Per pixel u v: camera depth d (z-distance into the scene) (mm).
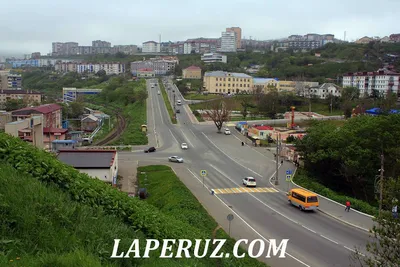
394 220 14648
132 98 125375
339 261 24531
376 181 40406
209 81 143875
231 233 29203
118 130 87750
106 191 15539
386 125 44062
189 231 20688
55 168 14008
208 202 37844
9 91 146125
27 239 10258
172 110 107000
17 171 12898
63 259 9688
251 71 188250
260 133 74188
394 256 14172
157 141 72375
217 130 84562
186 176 49094
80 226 11984
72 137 75812
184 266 13906
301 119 100875
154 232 15469
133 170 52344
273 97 110875
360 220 32500
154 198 39500
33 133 54219
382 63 172125
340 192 47781
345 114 103125
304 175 49688
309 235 29203
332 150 46219
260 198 39781
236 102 122375
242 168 54094
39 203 11539
